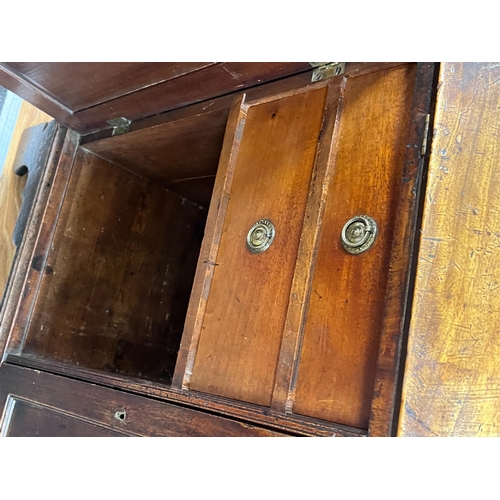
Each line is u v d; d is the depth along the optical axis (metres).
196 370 1.00
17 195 1.69
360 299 0.80
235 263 1.03
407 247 0.74
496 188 0.82
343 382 0.78
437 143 0.77
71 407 1.14
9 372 1.36
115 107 1.42
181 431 0.90
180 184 1.84
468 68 0.83
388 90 0.89
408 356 0.69
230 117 1.18
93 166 1.68
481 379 0.75
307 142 1.00
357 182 0.88
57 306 1.56
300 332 0.85
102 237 1.70
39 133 1.70
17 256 1.51
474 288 0.77
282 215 0.98
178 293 1.94
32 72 1.31
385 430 0.68
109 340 1.70
